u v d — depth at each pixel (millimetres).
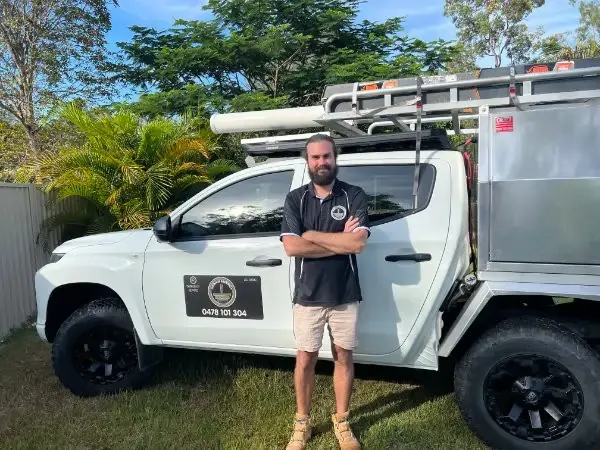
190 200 3773
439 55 12914
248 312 3541
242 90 12609
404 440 3264
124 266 3877
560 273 2846
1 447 3350
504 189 2918
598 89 2879
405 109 3176
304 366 3104
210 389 4031
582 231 2785
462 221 3156
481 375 3025
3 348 5539
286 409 3705
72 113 7984
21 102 11578
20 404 3984
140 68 12656
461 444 3180
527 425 3018
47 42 11664
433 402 3729
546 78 2869
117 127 8008
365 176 3393
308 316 3047
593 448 2822
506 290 2926
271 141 3842
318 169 2951
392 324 3234
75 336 4023
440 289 3143
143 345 3900
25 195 7055
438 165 3254
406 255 3180
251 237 3561
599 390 2789
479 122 2965
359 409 3695
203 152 7961
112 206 7664
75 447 3318
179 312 3740
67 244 4258
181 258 3701
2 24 11180
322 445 3213
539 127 2850
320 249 2939
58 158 7680
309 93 12641
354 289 3029
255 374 4215
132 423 3602
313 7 12984
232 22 12617
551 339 2875
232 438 3369
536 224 2869
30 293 7055
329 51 13195
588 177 2764
